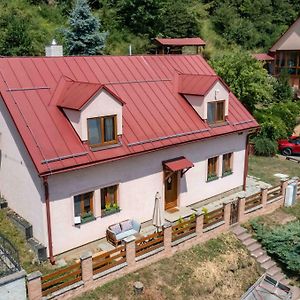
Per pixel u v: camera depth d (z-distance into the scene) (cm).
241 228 1944
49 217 1498
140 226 1764
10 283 1269
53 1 4781
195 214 1772
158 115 1883
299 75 4541
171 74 2133
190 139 1880
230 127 2094
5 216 1728
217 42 5816
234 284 1664
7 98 1552
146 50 4819
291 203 2225
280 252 1806
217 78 1991
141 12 4831
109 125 1639
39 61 1756
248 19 6462
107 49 4434
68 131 1577
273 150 3183
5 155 1700
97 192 1630
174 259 1666
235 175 2259
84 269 1392
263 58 4931
